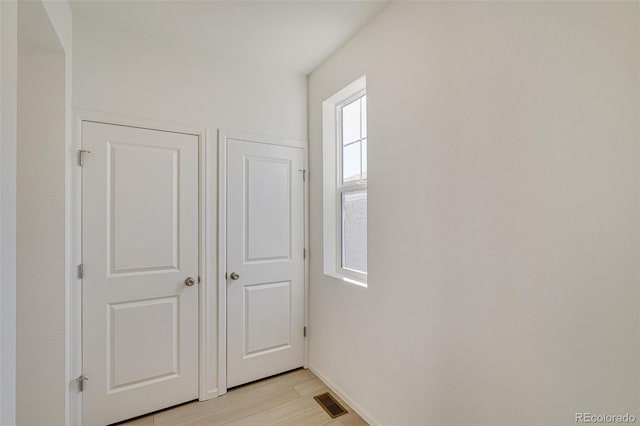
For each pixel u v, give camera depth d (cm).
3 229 77
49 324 158
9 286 79
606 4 93
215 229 221
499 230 121
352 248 229
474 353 130
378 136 184
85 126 180
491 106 124
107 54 188
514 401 116
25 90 156
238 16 183
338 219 242
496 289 122
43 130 158
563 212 102
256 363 236
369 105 191
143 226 196
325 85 237
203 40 208
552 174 105
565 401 102
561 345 103
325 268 240
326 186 242
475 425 129
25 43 153
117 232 188
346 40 211
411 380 160
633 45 88
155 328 199
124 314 190
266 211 241
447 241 142
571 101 101
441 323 144
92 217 181
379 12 182
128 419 190
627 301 90
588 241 97
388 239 176
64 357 161
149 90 200
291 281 253
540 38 108
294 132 255
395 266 171
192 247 211
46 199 158
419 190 156
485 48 126
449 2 141
